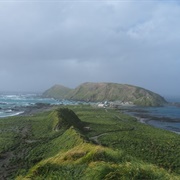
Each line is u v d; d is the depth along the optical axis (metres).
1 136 92.25
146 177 26.44
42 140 85.38
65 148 62.34
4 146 75.94
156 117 192.50
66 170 30.88
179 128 143.38
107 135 99.69
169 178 27.88
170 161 65.00
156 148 79.06
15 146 76.62
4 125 121.31
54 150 66.50
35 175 31.30
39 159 61.78
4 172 53.16
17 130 107.69
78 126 116.12
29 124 124.62
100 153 34.72
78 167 30.67
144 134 106.44
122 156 35.75
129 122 148.75
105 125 129.38
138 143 85.00
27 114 185.00
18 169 54.81
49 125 113.19
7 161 61.69
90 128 116.69
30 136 93.38
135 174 26.38
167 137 101.62
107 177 25.77
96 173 27.16
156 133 111.12
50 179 29.28
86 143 57.69
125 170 26.77
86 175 27.83
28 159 62.72
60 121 107.62
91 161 32.47
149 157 67.50
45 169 32.03
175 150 78.75
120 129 118.25
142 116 196.88
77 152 38.53
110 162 31.80
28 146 76.56
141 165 31.36
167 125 154.25
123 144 82.44
